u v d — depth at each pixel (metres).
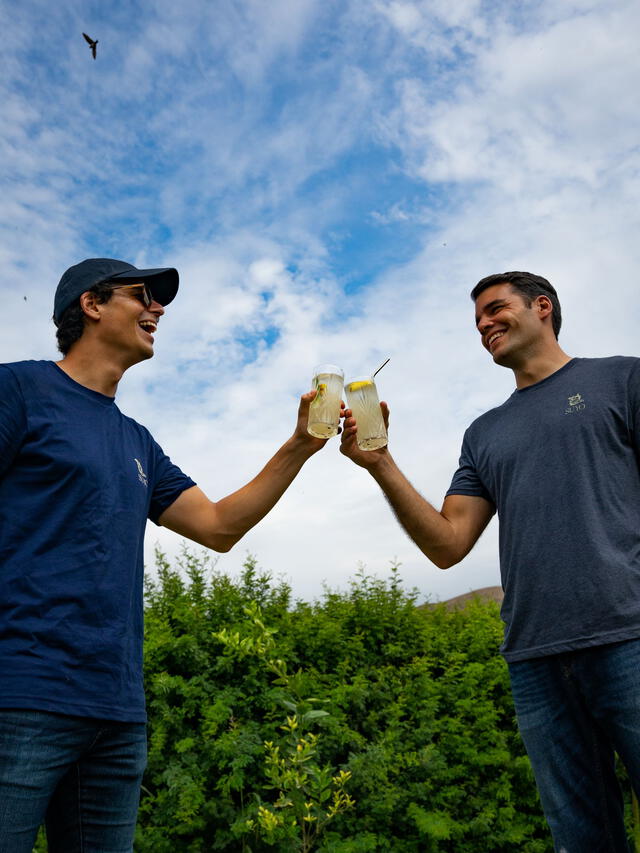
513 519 2.23
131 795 1.73
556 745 2.04
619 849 1.95
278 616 4.80
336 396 2.21
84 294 1.98
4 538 1.64
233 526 2.20
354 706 4.40
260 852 3.85
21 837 1.47
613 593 1.95
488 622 5.13
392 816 4.13
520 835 4.14
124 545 1.78
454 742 4.37
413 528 2.42
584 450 2.14
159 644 4.21
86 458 1.74
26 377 1.78
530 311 2.47
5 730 1.47
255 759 3.99
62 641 1.58
